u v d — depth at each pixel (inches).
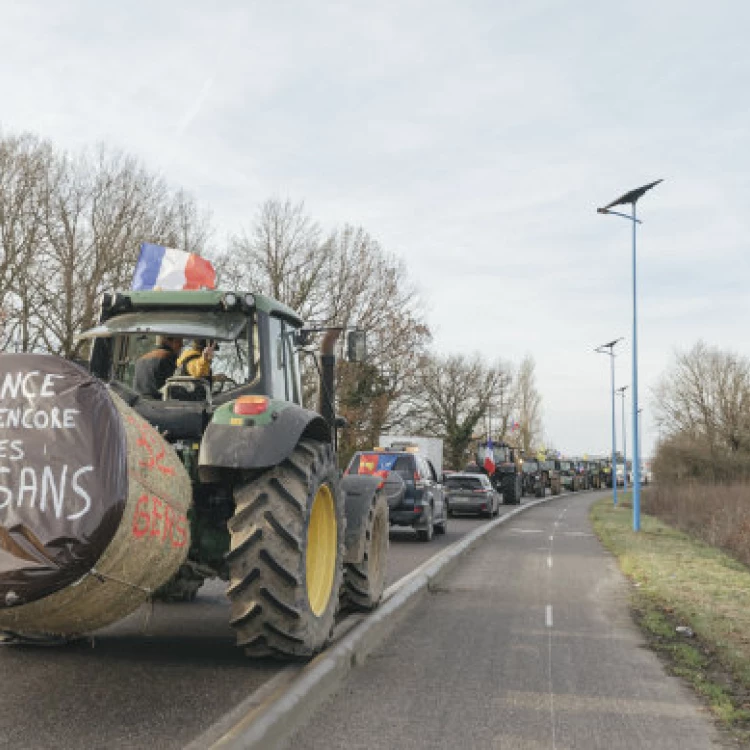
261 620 215.5
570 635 309.6
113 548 163.5
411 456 726.5
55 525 157.5
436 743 181.8
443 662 258.7
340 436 1537.9
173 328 243.1
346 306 1563.7
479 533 768.9
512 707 210.8
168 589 303.0
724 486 1705.2
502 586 449.7
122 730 172.6
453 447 2733.8
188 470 231.9
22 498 159.0
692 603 379.9
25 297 1083.9
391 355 1587.1
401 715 201.2
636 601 399.5
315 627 229.8
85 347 257.4
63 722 177.8
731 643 290.0
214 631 279.9
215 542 245.3
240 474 232.5
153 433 191.8
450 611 360.8
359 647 257.1
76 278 1123.9
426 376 1723.7
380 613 309.6
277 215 1558.8
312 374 358.3
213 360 245.3
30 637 247.9
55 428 162.9
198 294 245.6
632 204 964.0
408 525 714.2
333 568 252.7
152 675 218.1
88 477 160.6
